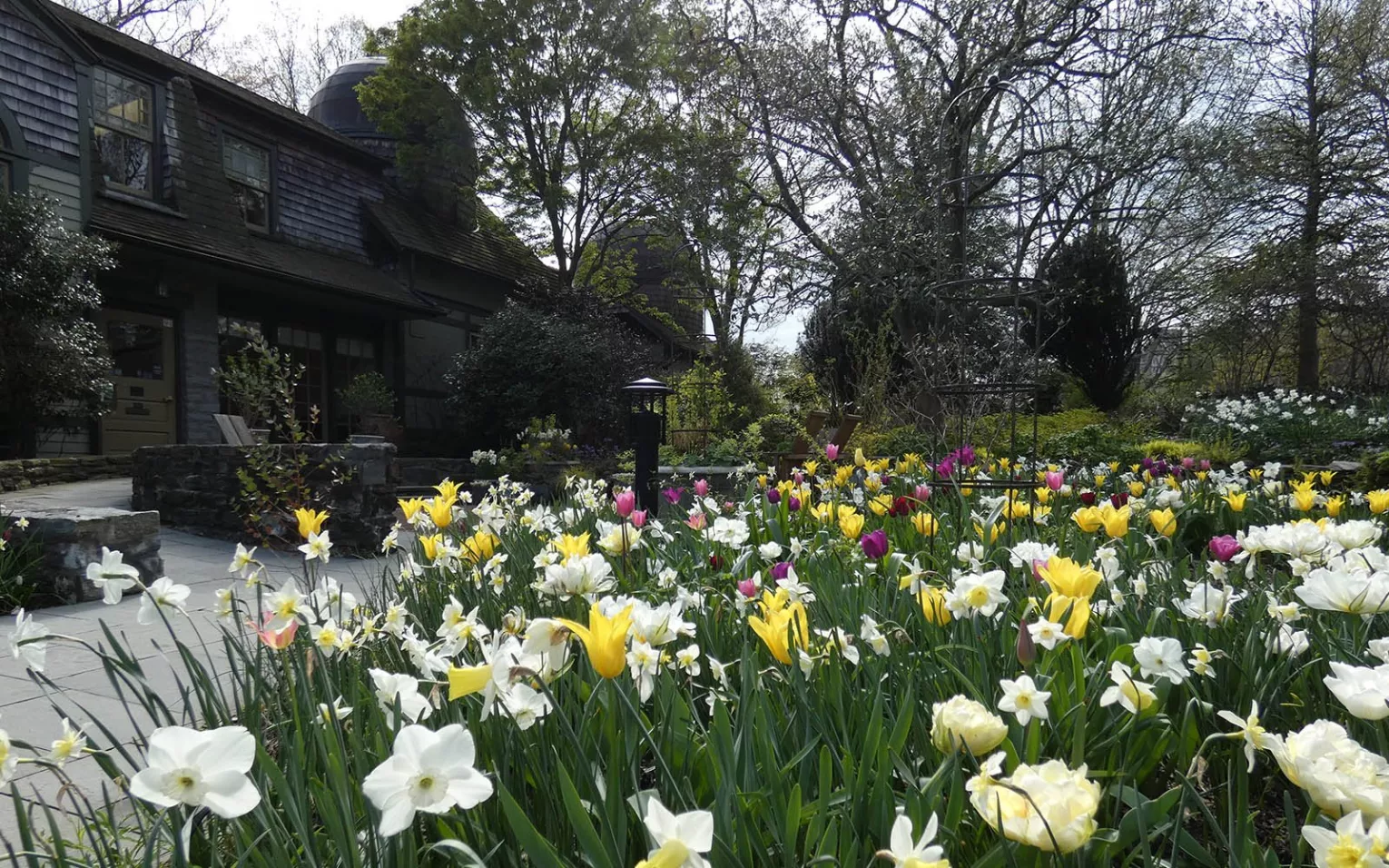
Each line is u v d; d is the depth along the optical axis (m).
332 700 1.41
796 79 15.45
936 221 12.17
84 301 10.19
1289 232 19.36
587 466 12.55
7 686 3.26
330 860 1.20
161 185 13.08
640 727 1.21
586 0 19.89
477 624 1.52
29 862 1.05
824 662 1.58
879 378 12.34
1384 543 3.57
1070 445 9.41
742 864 1.03
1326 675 1.71
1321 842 0.81
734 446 10.67
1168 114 16.09
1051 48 15.23
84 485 10.06
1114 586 2.16
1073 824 0.78
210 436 13.38
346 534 6.54
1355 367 22.16
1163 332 20.88
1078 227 17.98
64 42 11.25
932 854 0.75
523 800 1.26
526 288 19.28
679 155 18.62
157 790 0.78
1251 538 2.09
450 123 19.19
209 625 4.22
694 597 1.98
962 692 1.61
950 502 4.19
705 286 21.81
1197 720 1.55
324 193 16.62
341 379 16.38
